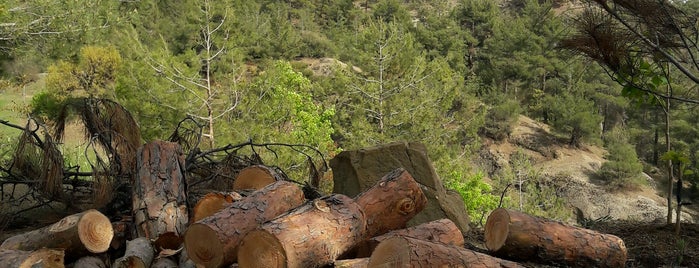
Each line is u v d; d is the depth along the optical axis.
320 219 3.99
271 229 3.77
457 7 59.91
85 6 14.60
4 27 13.38
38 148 6.62
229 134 18.59
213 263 4.05
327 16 67.62
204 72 23.20
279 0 64.75
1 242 5.42
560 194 39.69
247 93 20.28
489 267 3.73
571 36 5.44
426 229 4.57
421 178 6.58
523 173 30.72
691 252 5.87
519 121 46.91
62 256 4.16
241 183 5.64
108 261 4.56
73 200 6.09
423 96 25.06
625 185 40.34
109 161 6.16
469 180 23.56
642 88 5.58
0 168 6.23
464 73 46.09
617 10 5.24
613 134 46.50
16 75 26.20
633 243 6.32
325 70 44.12
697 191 38.97
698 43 5.33
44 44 14.74
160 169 5.06
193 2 21.17
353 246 4.19
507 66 48.59
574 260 4.59
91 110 6.55
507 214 4.58
